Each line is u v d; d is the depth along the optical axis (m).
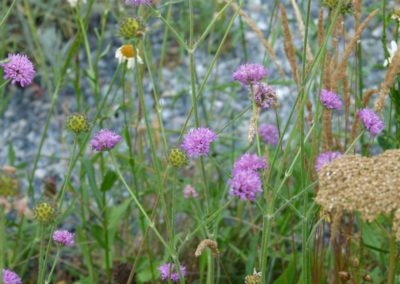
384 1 0.57
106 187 0.63
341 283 0.54
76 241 0.71
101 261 0.74
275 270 0.68
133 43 0.41
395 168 0.42
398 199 0.41
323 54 0.45
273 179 0.69
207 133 0.45
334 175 0.43
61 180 0.90
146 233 0.49
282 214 0.69
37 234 0.62
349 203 0.42
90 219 0.75
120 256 0.74
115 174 0.63
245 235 0.72
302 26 0.57
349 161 0.44
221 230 0.68
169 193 0.71
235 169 0.46
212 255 0.47
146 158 0.84
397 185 0.41
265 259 0.43
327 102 0.49
